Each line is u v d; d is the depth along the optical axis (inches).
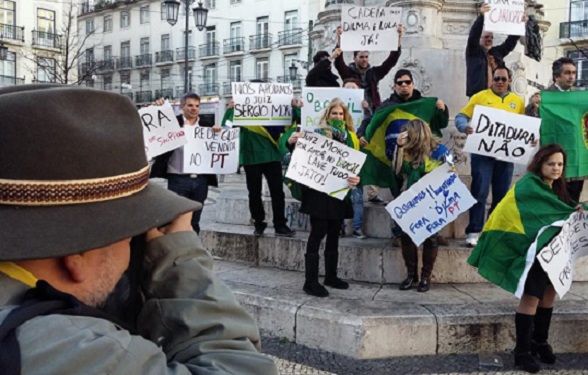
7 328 30.7
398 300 176.1
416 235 181.6
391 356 155.9
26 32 1568.7
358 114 218.7
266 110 229.1
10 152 32.3
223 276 212.1
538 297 145.8
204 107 1754.4
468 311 163.0
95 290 37.8
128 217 35.6
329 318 160.2
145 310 40.8
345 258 206.4
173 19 784.3
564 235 147.8
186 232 43.6
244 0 1817.2
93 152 34.1
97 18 2229.3
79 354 30.9
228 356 38.2
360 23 234.8
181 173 231.0
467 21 287.7
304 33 1690.5
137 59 2103.8
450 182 181.3
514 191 152.7
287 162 235.1
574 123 203.8
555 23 1323.8
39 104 32.6
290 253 223.9
